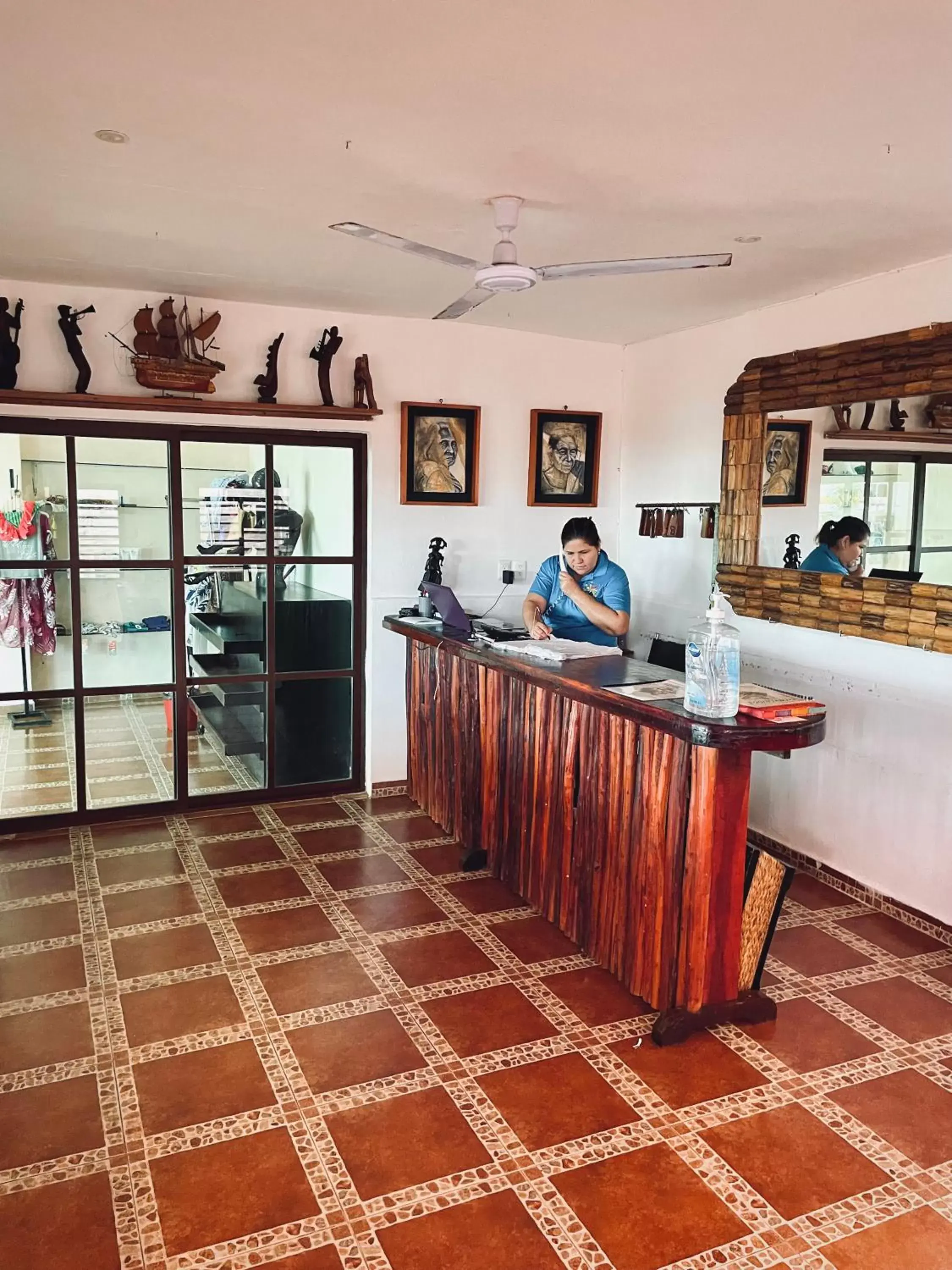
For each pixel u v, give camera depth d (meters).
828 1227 1.86
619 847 2.75
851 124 2.11
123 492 4.01
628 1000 2.73
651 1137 2.13
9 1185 1.95
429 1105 2.23
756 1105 2.25
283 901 3.36
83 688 4.08
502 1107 2.23
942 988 2.84
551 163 2.37
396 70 1.87
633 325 4.34
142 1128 2.13
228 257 3.34
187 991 2.73
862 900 3.47
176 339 3.81
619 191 2.57
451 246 3.18
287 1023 2.58
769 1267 1.76
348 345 4.29
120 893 3.41
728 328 4.13
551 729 3.08
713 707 2.35
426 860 3.76
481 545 4.70
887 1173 2.02
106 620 4.08
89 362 3.84
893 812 3.33
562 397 4.79
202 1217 1.86
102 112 2.10
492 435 4.65
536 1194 1.94
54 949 2.98
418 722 4.29
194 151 2.33
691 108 2.03
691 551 4.43
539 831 3.20
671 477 4.57
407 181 2.53
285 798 4.50
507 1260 1.77
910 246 3.02
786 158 2.31
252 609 4.33
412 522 4.53
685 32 1.70
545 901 3.19
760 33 1.70
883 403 3.25
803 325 3.71
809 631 3.66
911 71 1.84
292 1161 2.03
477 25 1.69
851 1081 2.36
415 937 3.10
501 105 2.03
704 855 2.45
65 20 1.68
